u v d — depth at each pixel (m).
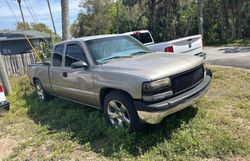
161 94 4.40
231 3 35.97
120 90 4.86
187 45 8.88
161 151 4.34
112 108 5.22
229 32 39.84
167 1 36.72
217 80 8.26
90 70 5.47
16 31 30.03
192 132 4.73
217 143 4.32
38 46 18.91
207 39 39.22
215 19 39.38
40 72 7.65
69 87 6.32
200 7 24.38
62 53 6.54
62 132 5.52
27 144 5.33
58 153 4.78
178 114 5.44
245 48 19.95
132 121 4.75
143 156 4.25
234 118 5.27
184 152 4.24
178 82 4.63
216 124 5.03
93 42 5.86
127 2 39.00
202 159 4.04
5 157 5.02
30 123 6.56
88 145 4.87
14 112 7.52
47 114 7.01
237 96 6.54
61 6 12.09
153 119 4.39
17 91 10.02
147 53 5.99
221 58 14.49
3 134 6.12
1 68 9.41
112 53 5.76
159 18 37.88
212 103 6.12
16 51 26.45
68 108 7.05
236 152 4.11
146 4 38.00
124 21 46.44
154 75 4.40
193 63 5.00
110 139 4.95
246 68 10.21
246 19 36.94
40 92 8.25
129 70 4.77
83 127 5.61
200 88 4.93
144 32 12.12
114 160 4.30
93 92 5.52
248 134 4.57
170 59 5.13
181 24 39.47
